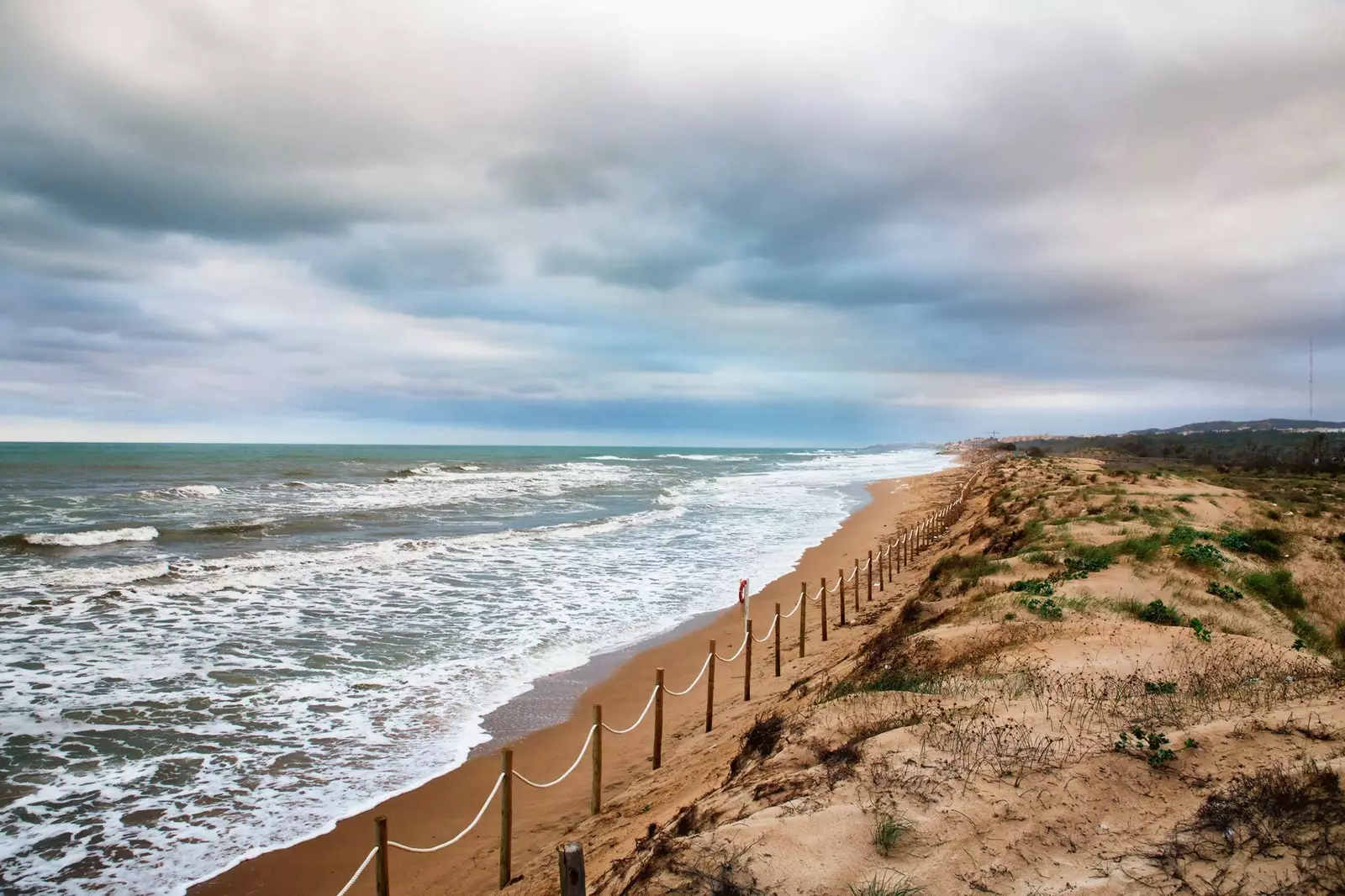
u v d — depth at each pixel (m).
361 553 22.08
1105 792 4.86
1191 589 12.28
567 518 33.31
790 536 29.75
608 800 8.69
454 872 7.42
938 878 4.21
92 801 8.48
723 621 17.20
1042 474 39.88
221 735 10.30
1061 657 8.41
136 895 6.98
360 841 8.05
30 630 14.12
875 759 5.64
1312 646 11.15
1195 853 4.05
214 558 20.66
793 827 4.77
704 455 162.50
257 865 7.53
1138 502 22.42
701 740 10.03
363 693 12.09
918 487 55.62
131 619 15.07
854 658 11.31
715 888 4.30
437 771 9.68
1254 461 56.94
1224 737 5.23
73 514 27.59
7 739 9.76
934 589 14.59
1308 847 3.84
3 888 6.93
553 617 16.97
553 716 11.59
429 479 51.31
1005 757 5.46
